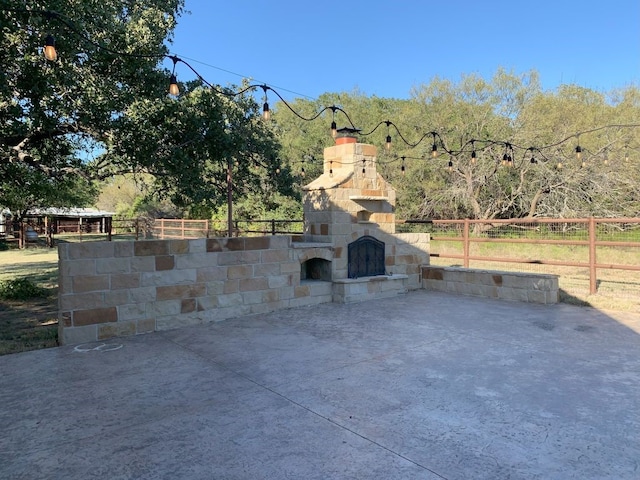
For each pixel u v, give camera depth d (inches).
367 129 873.5
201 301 215.5
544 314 230.1
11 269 500.7
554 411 112.2
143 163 254.8
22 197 497.4
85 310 183.9
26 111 219.8
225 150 269.7
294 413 112.7
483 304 259.6
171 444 96.7
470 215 707.4
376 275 289.1
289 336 190.2
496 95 669.3
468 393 125.0
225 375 141.7
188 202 407.2
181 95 256.1
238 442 97.4
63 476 84.3
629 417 108.2
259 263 236.7
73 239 972.6
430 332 195.2
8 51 197.3
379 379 137.0
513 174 667.4
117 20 249.4
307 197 287.7
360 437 99.3
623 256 412.2
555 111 628.4
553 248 448.5
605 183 594.9
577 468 85.7
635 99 633.6
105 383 135.3
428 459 89.7
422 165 693.9
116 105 232.4
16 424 107.2
